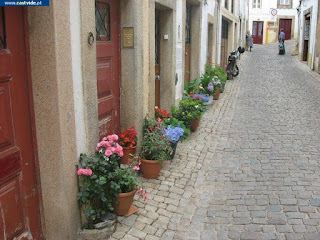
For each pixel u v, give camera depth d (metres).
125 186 3.80
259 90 12.40
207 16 10.84
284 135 7.05
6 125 2.71
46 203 3.19
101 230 3.45
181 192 4.57
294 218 3.91
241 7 25.58
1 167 2.67
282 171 5.24
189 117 6.82
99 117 4.42
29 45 2.88
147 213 4.01
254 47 32.81
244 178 5.03
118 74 4.89
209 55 12.59
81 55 3.34
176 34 7.04
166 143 4.97
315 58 16.48
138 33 4.83
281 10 37.12
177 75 7.47
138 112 5.04
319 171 5.21
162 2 5.91
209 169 5.38
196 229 3.76
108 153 3.52
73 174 3.25
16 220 2.89
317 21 16.22
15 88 2.79
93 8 3.50
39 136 3.05
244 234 3.64
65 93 3.04
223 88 12.16
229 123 8.02
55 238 3.27
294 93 11.59
